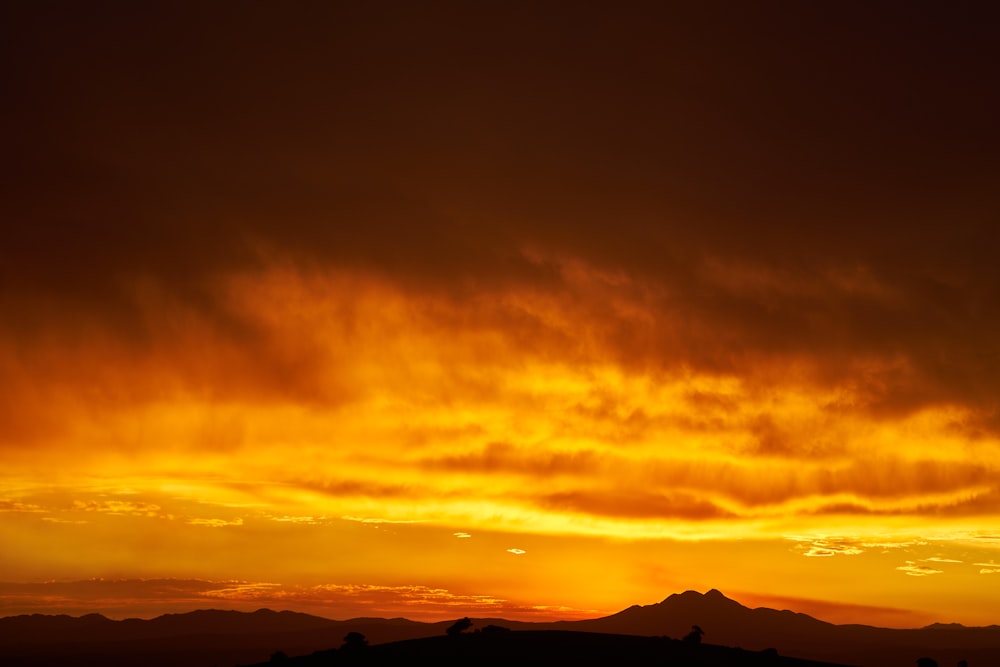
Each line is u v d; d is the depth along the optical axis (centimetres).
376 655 8300
